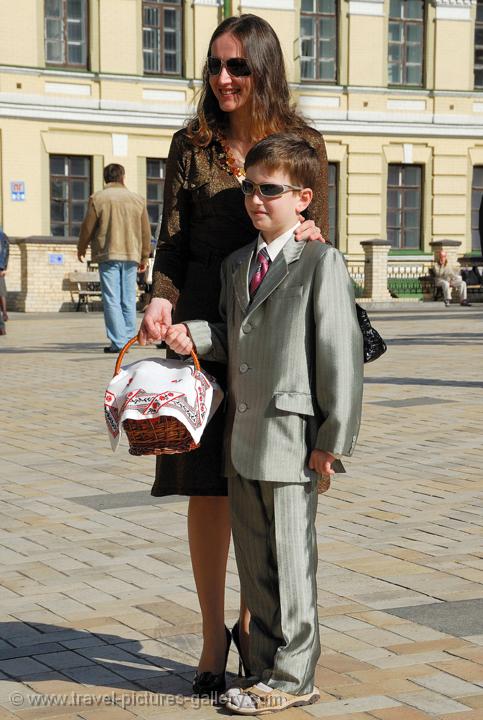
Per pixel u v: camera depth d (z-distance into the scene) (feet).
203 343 13.94
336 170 125.90
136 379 13.34
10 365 53.21
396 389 43.11
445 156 129.08
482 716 13.24
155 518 23.11
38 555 20.34
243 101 14.49
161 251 14.92
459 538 21.39
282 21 121.80
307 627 13.26
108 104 115.14
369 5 125.08
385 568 19.39
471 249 131.13
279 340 13.37
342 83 125.18
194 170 14.71
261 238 13.98
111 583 18.60
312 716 13.21
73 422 36.09
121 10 115.14
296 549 13.23
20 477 27.50
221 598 14.46
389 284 126.11
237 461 13.33
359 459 29.43
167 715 13.38
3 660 15.15
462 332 73.20
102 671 14.76
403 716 13.21
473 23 129.18
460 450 30.60
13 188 111.55
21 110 111.34
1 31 110.22
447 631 16.19
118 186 58.29
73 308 109.40
